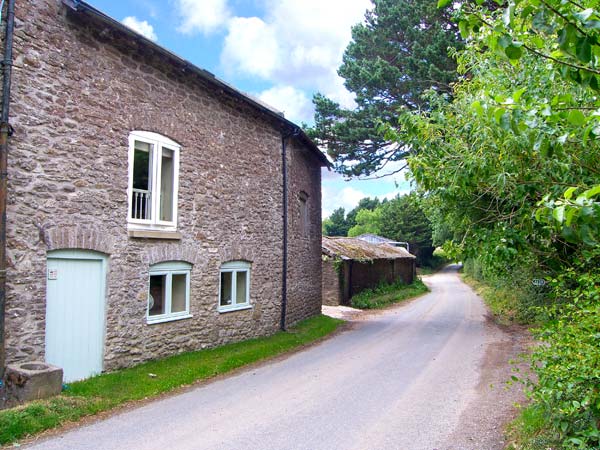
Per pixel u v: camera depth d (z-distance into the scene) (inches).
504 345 475.2
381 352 447.5
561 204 99.0
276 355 433.7
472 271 1779.0
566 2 98.3
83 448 203.6
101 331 327.3
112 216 333.7
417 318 744.3
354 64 668.1
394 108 650.2
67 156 303.6
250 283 500.4
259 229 514.9
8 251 268.7
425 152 269.0
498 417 243.6
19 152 275.7
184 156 403.2
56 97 298.0
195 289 414.9
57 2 299.9
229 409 263.3
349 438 217.0
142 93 362.0
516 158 209.2
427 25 643.5
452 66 601.3
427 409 262.1
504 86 241.8
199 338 418.6
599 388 162.4
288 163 585.6
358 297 965.2
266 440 214.5
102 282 329.7
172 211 393.1
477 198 271.0
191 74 401.7
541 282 344.8
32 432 219.6
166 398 286.7
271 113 515.8
